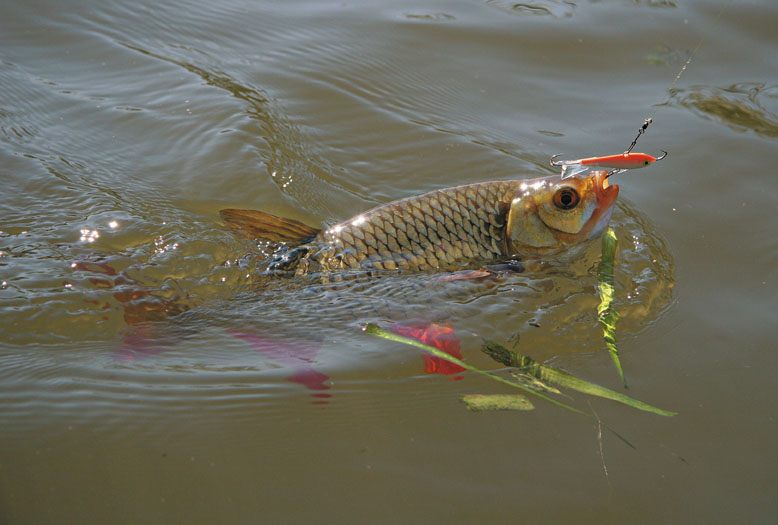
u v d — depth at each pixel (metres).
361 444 1.48
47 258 1.60
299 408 1.50
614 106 1.86
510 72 1.92
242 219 1.61
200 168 1.75
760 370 1.53
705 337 1.56
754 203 1.70
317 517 1.44
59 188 1.69
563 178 1.58
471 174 1.76
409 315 1.56
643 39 1.98
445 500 1.45
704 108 1.85
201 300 1.57
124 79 1.89
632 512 1.44
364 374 1.52
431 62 1.94
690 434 1.49
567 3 2.07
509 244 1.59
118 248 1.62
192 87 1.88
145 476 1.45
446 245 1.58
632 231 1.66
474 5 2.07
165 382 1.51
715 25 2.00
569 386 1.51
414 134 1.82
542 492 1.45
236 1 2.07
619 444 1.48
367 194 1.73
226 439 1.48
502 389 1.51
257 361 1.53
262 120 1.82
